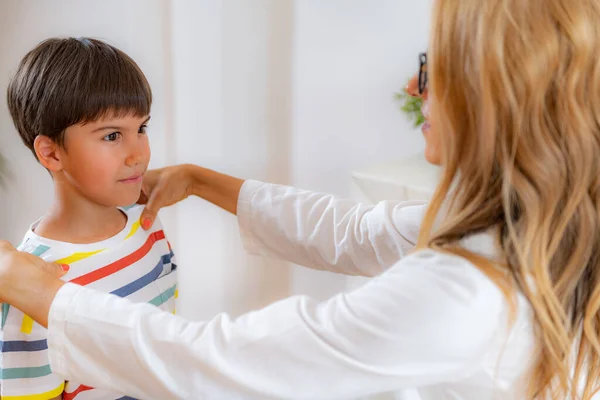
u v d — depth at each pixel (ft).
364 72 5.13
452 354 1.86
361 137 5.35
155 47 4.85
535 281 1.87
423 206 2.86
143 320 2.04
